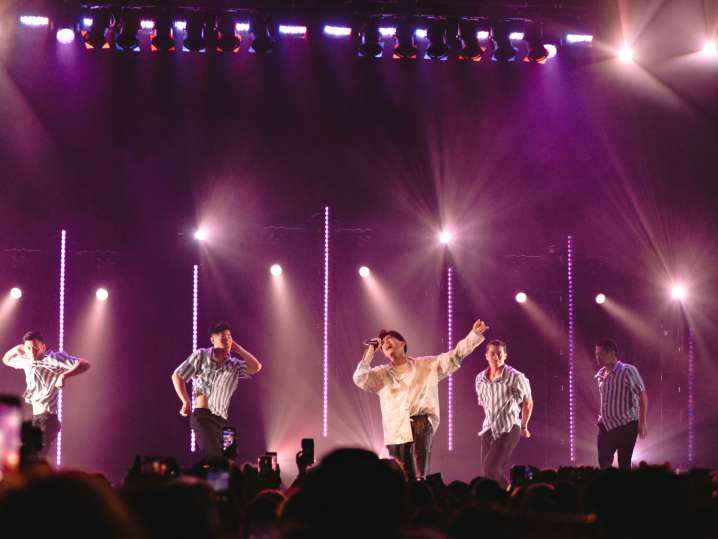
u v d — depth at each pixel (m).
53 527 1.83
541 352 16.06
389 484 2.56
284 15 14.17
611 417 11.90
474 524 3.09
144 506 2.71
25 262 15.34
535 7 14.31
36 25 14.48
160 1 13.86
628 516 3.19
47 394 12.14
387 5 14.16
